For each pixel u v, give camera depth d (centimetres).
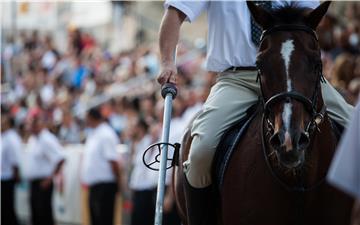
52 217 1703
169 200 1316
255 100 671
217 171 663
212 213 692
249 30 680
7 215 1725
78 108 2048
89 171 1522
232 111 668
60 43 2927
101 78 2206
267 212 628
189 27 2617
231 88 679
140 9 2877
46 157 1686
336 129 659
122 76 2138
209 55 699
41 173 1688
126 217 1570
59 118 2048
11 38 2797
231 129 664
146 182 1391
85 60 2453
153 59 2166
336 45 1415
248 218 634
